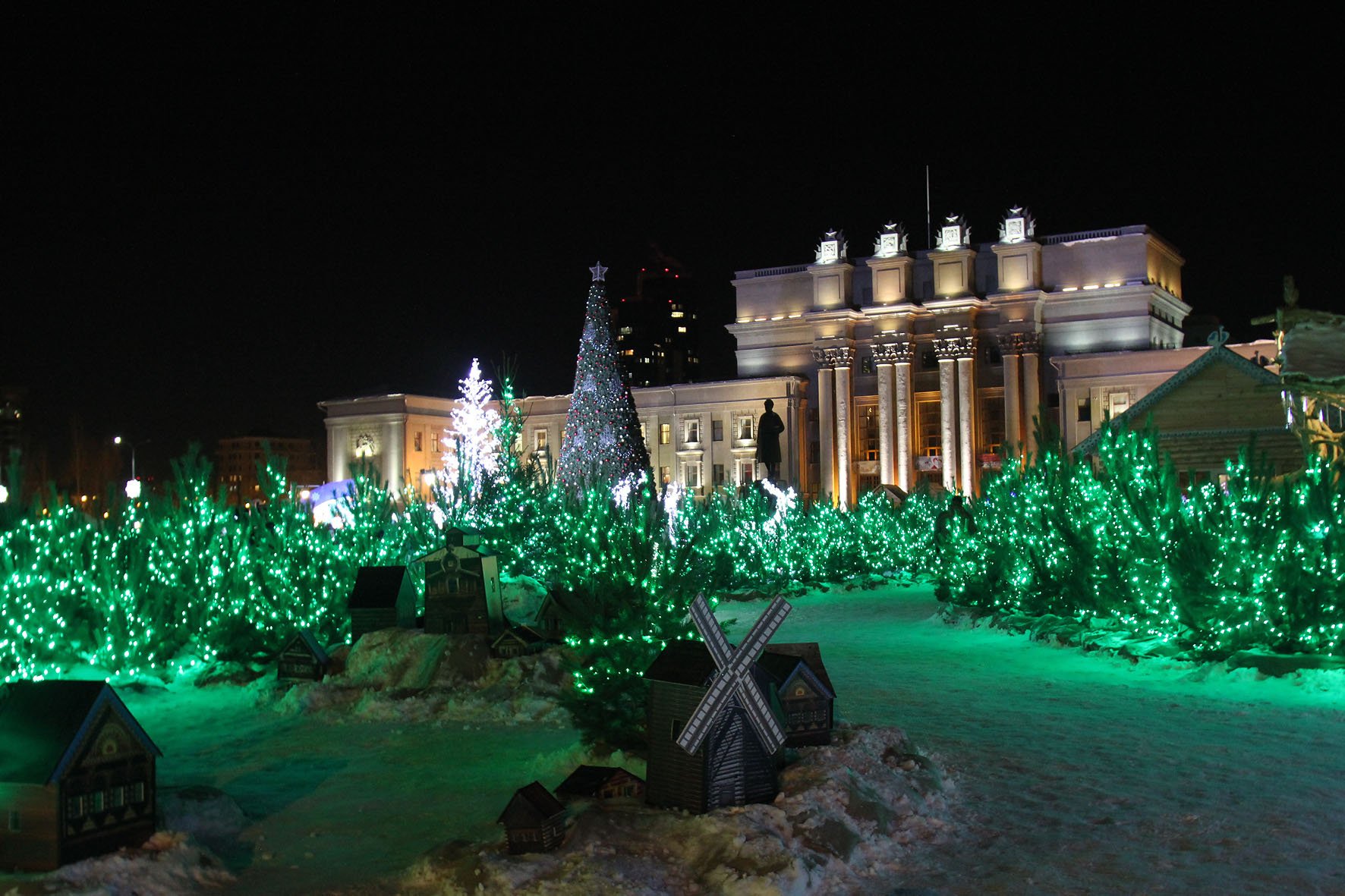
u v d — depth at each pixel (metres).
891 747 9.94
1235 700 14.12
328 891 7.24
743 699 8.09
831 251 82.19
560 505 27.00
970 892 7.20
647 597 10.51
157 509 18.55
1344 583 15.53
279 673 15.31
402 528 23.64
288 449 145.50
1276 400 27.39
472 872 7.15
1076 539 20.70
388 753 11.30
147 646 16.14
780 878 6.95
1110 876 7.46
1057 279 76.06
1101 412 69.94
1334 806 9.04
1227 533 16.77
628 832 7.67
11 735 7.16
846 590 34.66
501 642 14.57
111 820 7.32
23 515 17.14
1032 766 10.46
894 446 78.44
